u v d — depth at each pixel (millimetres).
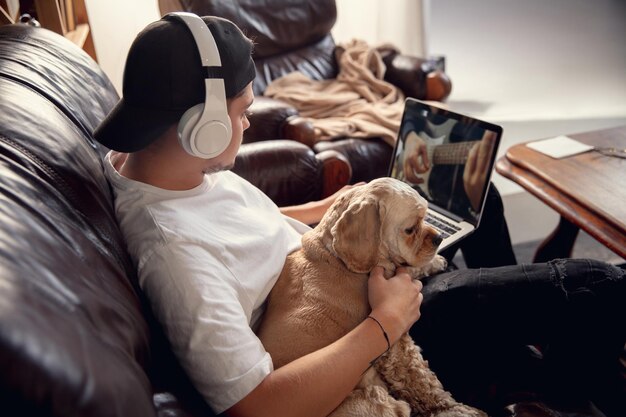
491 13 4797
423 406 1004
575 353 1050
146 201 889
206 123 818
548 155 1718
